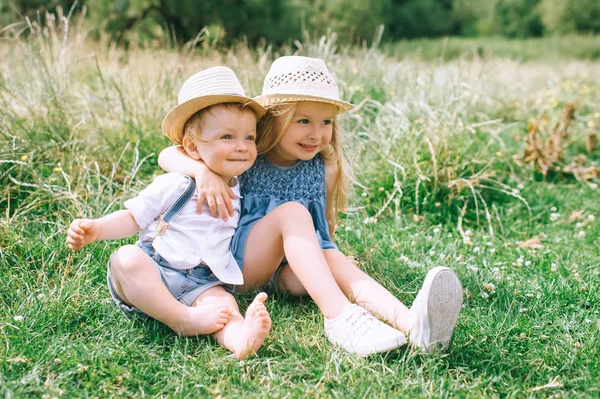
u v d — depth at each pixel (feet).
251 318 6.07
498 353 6.32
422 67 18.22
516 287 8.25
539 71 30.01
